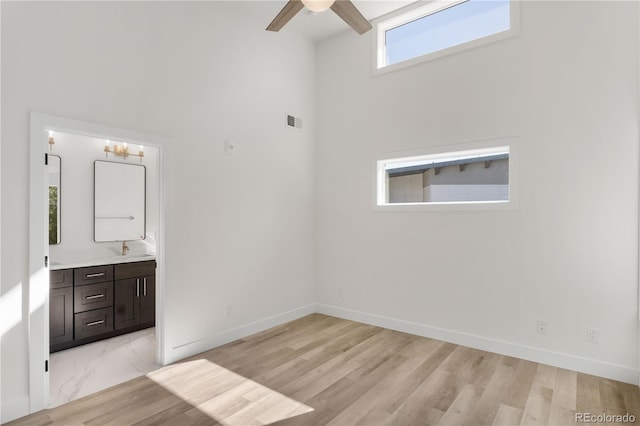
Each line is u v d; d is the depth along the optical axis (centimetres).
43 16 240
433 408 238
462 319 356
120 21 282
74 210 390
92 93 265
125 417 228
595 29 288
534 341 316
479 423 222
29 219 234
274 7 375
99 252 411
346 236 447
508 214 329
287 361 315
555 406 240
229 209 367
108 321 371
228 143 364
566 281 301
